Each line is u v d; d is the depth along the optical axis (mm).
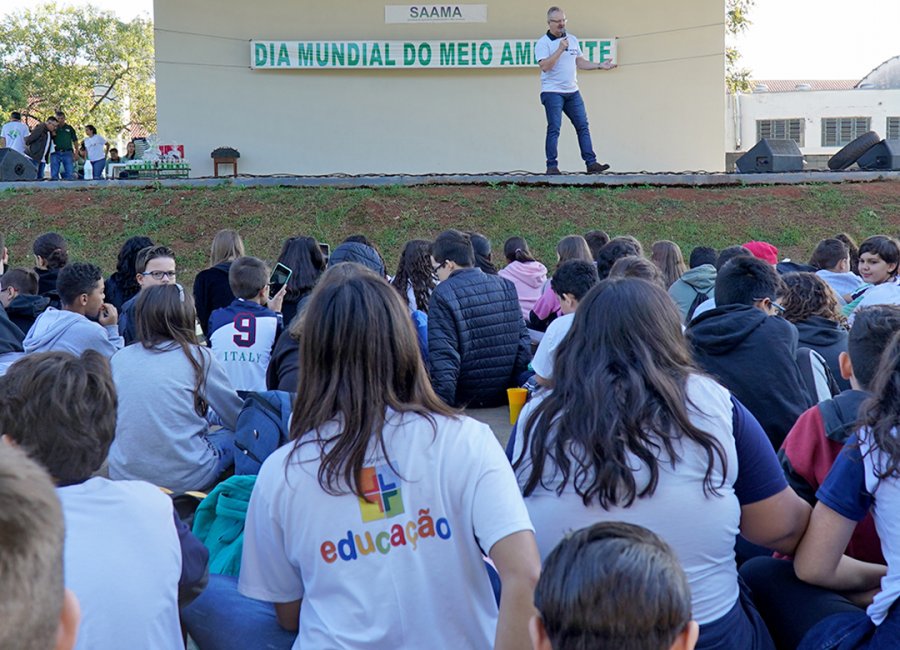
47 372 2230
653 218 12625
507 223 12508
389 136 17781
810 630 2383
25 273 6141
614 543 1592
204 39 17422
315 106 17672
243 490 2994
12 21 44312
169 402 3770
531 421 2436
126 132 47656
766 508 2422
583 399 2316
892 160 14133
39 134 17266
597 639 1528
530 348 6109
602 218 12617
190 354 3840
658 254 6828
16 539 1113
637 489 2254
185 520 3297
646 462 2244
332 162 17797
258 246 12242
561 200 12953
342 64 17422
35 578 1124
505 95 17656
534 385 5191
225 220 12727
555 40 12953
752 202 13008
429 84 17656
